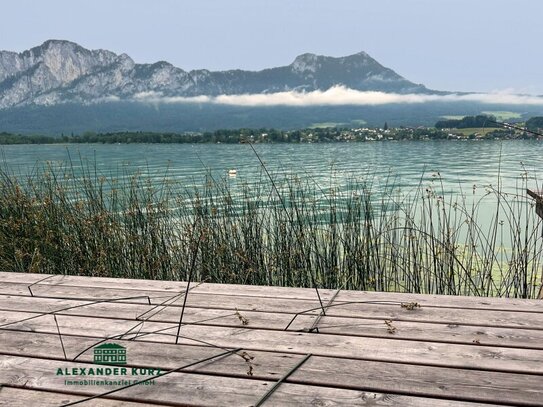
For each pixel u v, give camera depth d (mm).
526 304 2049
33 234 3932
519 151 34219
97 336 1817
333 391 1396
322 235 3791
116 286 2441
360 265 3656
